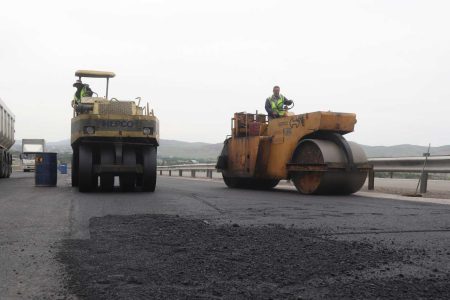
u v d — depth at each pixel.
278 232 4.75
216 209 7.21
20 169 47.16
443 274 3.08
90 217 6.05
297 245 4.02
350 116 11.16
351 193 11.30
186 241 4.20
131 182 12.28
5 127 21.94
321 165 10.59
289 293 2.62
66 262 3.38
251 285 2.77
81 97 12.76
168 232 4.71
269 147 12.79
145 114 11.66
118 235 4.55
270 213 6.69
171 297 2.53
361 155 10.96
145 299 2.50
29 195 10.02
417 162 11.17
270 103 13.52
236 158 14.06
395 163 11.87
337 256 3.57
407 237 4.54
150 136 10.83
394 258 3.54
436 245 4.12
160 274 3.01
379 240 4.36
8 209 7.06
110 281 2.85
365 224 5.50
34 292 2.65
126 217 5.98
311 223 5.59
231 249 3.83
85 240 4.29
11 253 3.71
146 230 4.85
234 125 14.30
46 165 14.32
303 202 8.67
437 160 10.56
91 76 13.36
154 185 11.27
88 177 10.73
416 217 6.23
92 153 10.89
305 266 3.24
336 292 2.65
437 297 2.57
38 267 3.23
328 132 11.34
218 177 26.64
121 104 11.60
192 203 8.23
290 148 11.84
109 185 11.92
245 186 14.56
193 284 2.79
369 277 2.98
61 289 2.70
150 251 3.76
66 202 8.30
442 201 9.07
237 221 5.73
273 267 3.21
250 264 3.29
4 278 2.95
